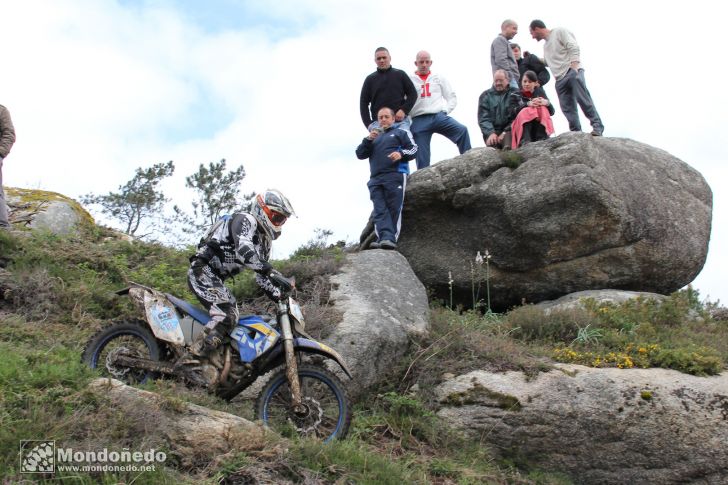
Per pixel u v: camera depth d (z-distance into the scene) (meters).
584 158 10.34
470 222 10.93
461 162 10.95
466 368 7.95
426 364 8.09
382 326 8.20
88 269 9.20
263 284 6.20
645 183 10.88
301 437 5.94
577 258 10.45
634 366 7.95
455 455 7.12
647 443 7.28
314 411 6.09
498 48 12.12
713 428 7.31
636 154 11.28
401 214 10.88
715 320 10.51
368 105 11.44
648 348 8.23
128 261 10.43
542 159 10.58
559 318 9.20
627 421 7.31
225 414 5.70
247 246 6.10
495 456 7.38
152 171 19.22
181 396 5.92
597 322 9.12
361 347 7.82
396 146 10.49
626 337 8.69
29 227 10.73
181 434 5.33
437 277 10.94
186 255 10.92
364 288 8.92
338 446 5.79
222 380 6.18
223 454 5.27
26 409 5.05
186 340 6.27
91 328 7.75
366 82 11.34
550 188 10.20
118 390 5.49
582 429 7.35
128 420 5.17
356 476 5.58
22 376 5.40
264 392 6.07
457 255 10.94
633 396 7.40
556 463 7.37
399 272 9.56
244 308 8.46
